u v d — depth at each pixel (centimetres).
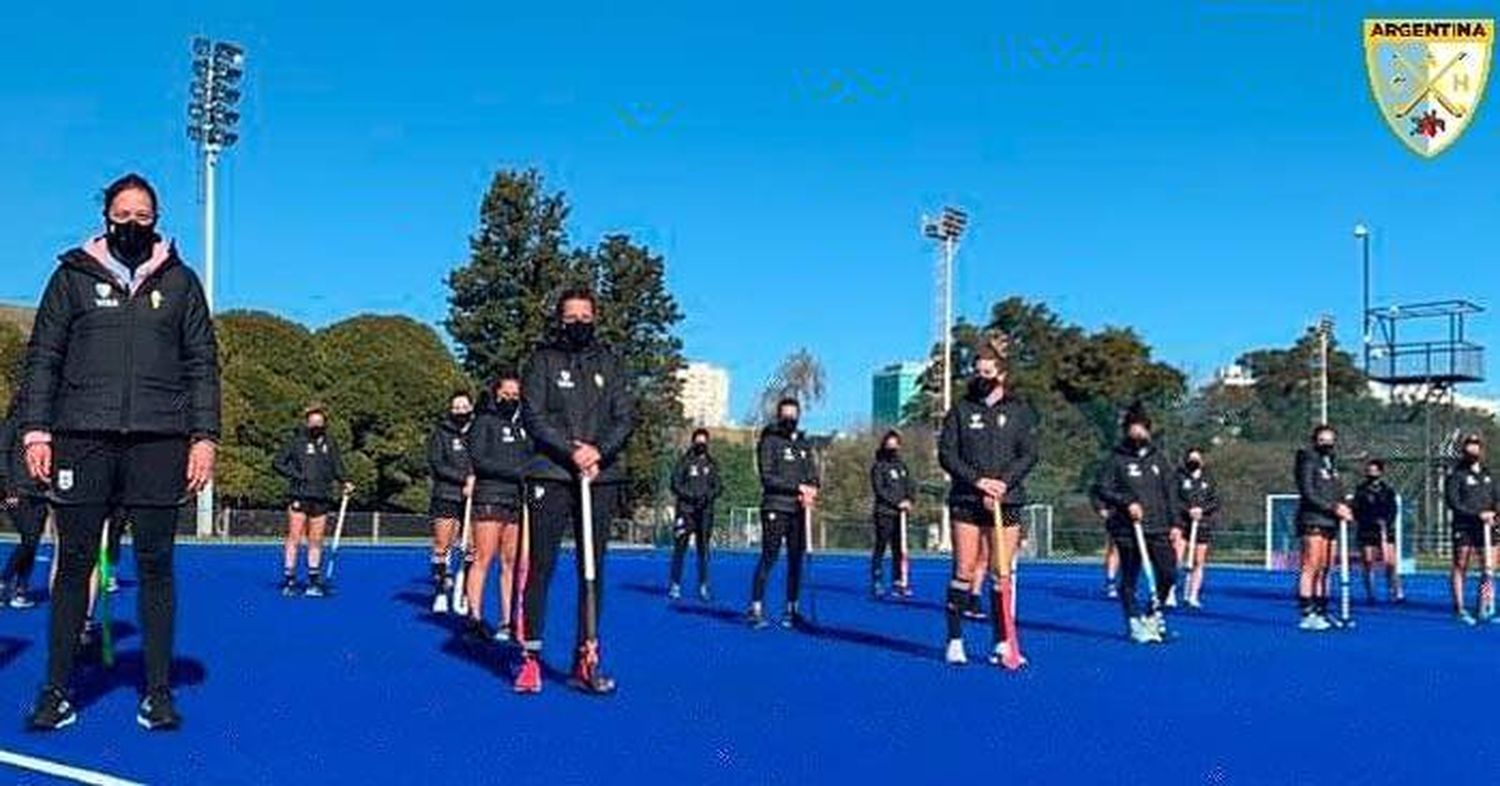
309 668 994
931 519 4538
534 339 5459
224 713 798
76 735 727
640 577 2350
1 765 649
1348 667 1155
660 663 1077
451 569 1443
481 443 1205
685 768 677
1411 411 4628
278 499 4706
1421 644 1387
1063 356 6238
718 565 2870
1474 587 2488
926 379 6212
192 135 4288
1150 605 1440
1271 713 883
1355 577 2741
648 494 5278
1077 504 4497
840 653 1173
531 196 5616
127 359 743
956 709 871
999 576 1112
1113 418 4728
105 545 930
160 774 643
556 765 678
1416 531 3950
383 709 823
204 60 4275
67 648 745
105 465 745
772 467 1434
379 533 4822
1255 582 2650
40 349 744
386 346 5044
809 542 1468
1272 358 6588
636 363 5609
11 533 3872
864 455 5138
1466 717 878
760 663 1090
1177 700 934
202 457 756
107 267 746
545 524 916
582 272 5584
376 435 5003
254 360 4775
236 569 2244
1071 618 1627
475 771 662
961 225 5412
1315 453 1608
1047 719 840
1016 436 1121
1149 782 665
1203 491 1922
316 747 709
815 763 693
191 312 764
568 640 1190
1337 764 715
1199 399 5169
